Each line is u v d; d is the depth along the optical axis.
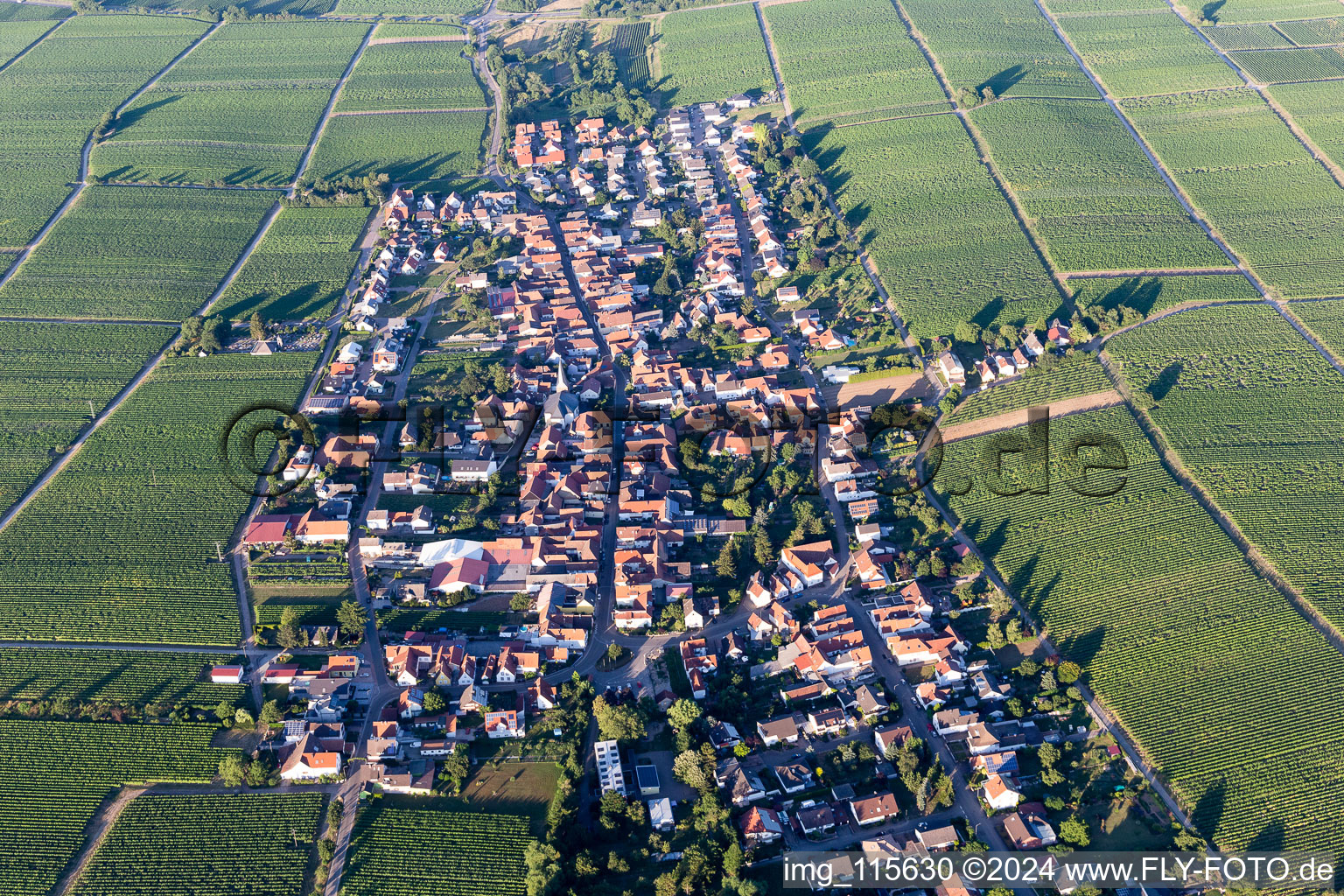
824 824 186.88
